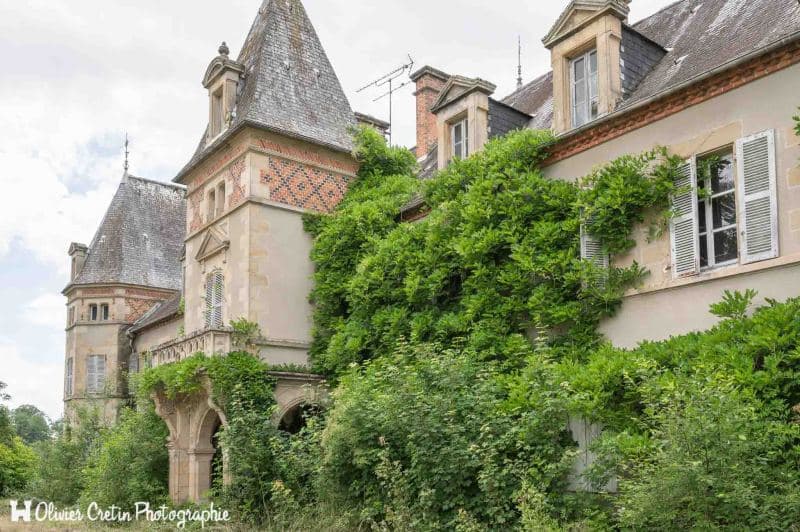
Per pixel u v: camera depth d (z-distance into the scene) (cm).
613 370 1052
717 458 770
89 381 3191
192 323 2041
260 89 1941
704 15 1482
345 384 1409
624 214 1215
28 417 7944
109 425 2655
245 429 1545
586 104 1428
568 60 1470
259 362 1717
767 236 1050
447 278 1504
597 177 1267
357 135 2031
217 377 1644
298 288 1866
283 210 1877
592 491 1050
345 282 1791
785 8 1202
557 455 1063
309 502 1416
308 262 1897
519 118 1761
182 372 1673
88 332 3244
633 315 1205
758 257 1057
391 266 1620
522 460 1066
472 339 1347
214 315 1933
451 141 1772
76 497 2409
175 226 3612
